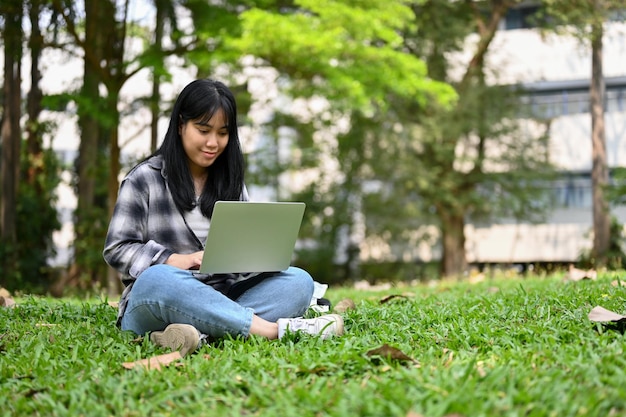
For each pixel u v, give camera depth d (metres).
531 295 4.22
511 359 2.46
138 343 3.09
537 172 16.83
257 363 2.53
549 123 17.73
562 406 1.91
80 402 2.20
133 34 11.98
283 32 10.12
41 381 2.47
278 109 16.67
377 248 20.08
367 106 11.59
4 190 12.11
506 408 1.92
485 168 17.44
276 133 16.62
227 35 10.15
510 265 19.50
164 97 13.19
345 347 2.73
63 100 10.18
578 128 19.70
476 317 3.49
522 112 17.12
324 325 3.08
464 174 17.06
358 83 10.99
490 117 16.39
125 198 3.25
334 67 10.95
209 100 3.19
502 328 3.13
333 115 16.80
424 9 15.91
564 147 19.81
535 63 19.61
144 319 3.12
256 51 10.52
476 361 2.45
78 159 15.01
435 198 16.70
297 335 3.06
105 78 10.34
